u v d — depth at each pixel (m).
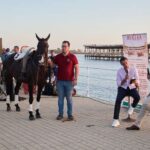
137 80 10.77
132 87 10.68
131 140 8.71
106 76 31.03
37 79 11.40
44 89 16.94
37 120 11.16
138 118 9.84
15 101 12.83
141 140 8.72
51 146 8.16
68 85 11.13
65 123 10.71
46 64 11.42
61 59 11.11
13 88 13.82
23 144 8.32
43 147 8.07
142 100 12.17
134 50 12.34
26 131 9.66
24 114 12.17
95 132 9.54
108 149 7.92
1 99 15.14
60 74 11.15
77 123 10.71
